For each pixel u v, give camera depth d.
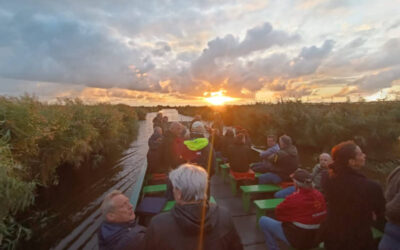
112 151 12.42
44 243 4.09
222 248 1.21
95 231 4.48
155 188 4.09
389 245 1.95
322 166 3.29
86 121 8.84
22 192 3.62
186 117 38.06
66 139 6.83
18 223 4.48
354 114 10.52
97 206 5.57
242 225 3.55
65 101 9.27
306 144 12.42
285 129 13.62
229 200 4.49
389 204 1.89
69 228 4.57
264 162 5.16
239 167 4.62
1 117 4.61
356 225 1.83
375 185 1.83
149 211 3.02
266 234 2.70
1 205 3.33
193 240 1.14
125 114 20.72
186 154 3.11
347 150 1.92
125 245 1.75
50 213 5.18
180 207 1.21
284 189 3.70
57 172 7.30
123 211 1.88
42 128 5.58
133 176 7.98
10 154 4.16
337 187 1.93
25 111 5.05
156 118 9.94
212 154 3.19
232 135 5.84
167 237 1.15
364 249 1.82
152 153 4.83
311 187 2.28
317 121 11.58
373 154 9.68
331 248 1.97
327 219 2.03
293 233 2.28
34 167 5.77
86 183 7.24
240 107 20.45
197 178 1.25
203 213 1.19
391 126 9.42
